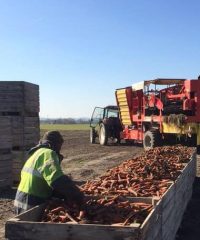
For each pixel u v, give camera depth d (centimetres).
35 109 1235
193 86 1858
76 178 1342
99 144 2856
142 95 2230
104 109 2802
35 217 470
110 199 536
